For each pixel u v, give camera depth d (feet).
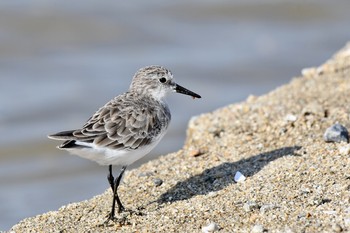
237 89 74.90
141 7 97.30
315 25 92.58
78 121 69.36
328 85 48.16
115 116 33.73
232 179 36.45
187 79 77.30
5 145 66.59
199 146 41.88
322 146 38.52
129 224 32.89
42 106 72.43
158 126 34.96
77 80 77.87
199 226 31.45
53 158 65.05
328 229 29.12
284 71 78.69
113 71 79.71
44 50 85.92
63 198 56.65
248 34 90.33
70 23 91.09
